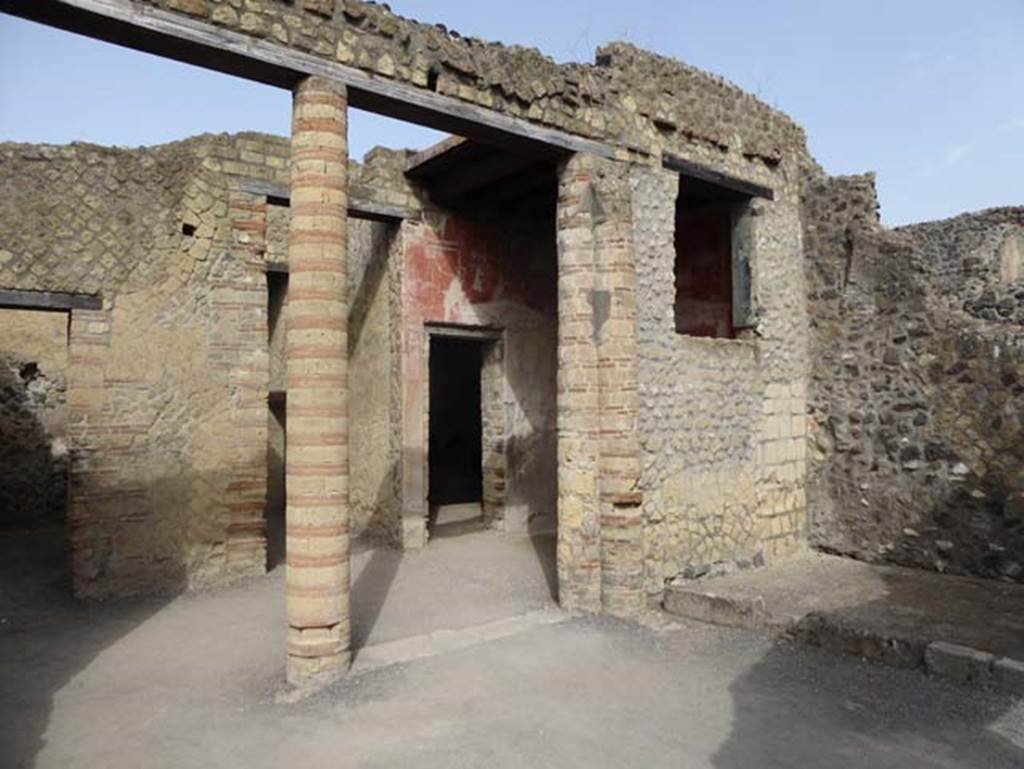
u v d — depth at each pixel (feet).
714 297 30.81
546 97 22.33
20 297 24.35
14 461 39.96
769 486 28.30
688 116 25.98
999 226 41.65
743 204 29.07
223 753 14.03
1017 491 24.64
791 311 29.89
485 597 24.20
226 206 28.02
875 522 28.12
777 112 29.76
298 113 17.92
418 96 19.57
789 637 20.04
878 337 28.40
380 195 31.19
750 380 27.86
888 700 16.24
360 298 35.14
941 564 26.30
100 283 25.63
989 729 14.84
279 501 43.75
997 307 27.91
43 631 22.02
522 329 35.86
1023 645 18.06
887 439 27.96
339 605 17.47
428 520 38.04
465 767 13.46
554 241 37.42
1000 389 25.18
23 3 14.53
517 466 35.47
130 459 25.90
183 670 18.44
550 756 13.84
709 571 25.68
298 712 15.71
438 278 32.94
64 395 41.70
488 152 29.09
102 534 25.38
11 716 15.87
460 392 53.83
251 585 26.99
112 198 26.02
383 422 33.06
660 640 20.24
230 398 27.78
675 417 25.02
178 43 16.16
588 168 23.27
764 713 15.65
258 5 17.01
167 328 26.71
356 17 18.48
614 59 24.35
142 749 14.23
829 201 29.99
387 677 17.40
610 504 22.85
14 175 24.64
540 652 19.11
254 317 28.37
